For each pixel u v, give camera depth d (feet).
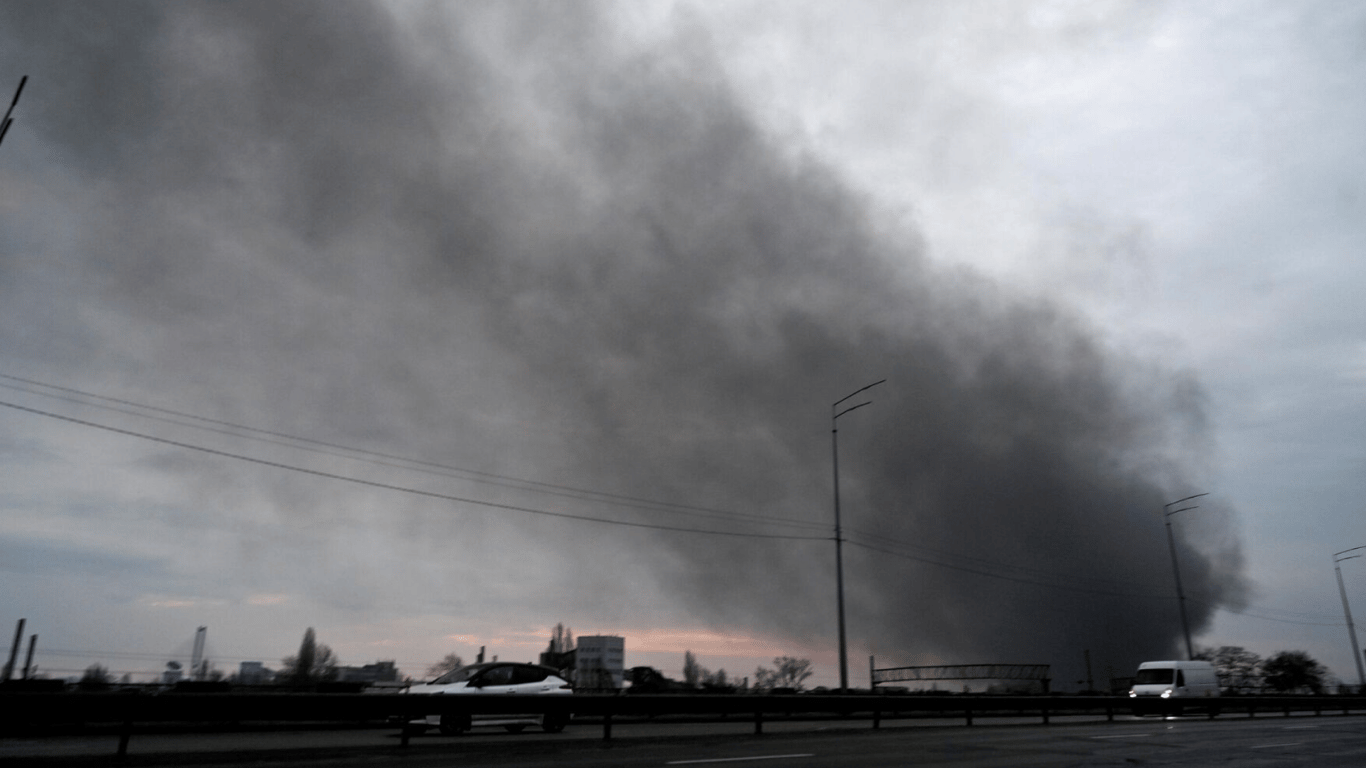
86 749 53.93
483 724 72.90
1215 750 60.18
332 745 56.75
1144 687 127.24
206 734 70.33
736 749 55.47
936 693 163.73
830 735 71.92
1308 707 153.58
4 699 43.37
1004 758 51.72
